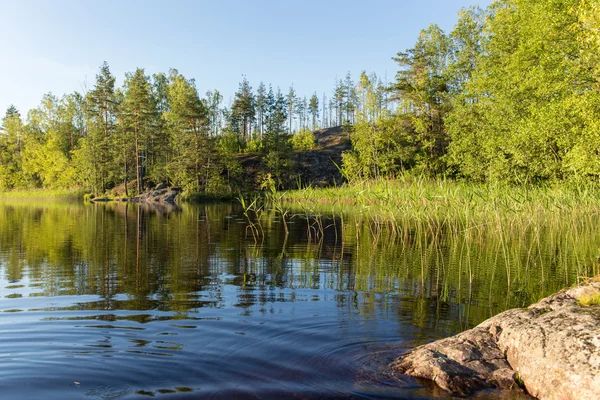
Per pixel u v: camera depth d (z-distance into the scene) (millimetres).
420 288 7742
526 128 20375
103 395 3730
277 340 5129
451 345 4520
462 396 3822
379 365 4453
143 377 4113
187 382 4012
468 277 8578
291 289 7680
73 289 7629
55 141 62812
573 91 18562
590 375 3461
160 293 7359
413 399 3750
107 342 5012
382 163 38906
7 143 73438
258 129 82812
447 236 14617
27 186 66188
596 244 12031
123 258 10977
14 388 3852
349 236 15469
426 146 38250
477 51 38344
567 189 14578
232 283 8148
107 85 55031
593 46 15305
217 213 28328
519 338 4262
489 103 26469
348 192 16344
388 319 5953
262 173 55000
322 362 4508
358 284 8055
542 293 7305
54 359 4523
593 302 4625
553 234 13445
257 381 4059
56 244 13453
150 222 21250
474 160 28016
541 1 20562
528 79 21500
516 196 13656
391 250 12125
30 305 6559
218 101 71188
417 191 12867
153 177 53812
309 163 57875
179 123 52031
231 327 5578
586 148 16266
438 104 38531
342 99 83062
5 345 4898
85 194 54344
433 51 39719
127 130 53188
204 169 50094
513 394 3877
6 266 9859
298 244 13500
